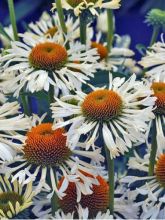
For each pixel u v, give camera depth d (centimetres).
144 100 56
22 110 72
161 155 61
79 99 58
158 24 76
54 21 82
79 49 66
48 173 58
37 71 64
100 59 78
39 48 66
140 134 55
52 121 65
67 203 59
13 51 66
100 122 56
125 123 56
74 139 54
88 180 56
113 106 56
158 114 59
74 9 67
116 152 54
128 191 60
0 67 66
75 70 67
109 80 62
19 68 65
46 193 61
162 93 59
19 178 56
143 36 175
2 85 64
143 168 62
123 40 85
